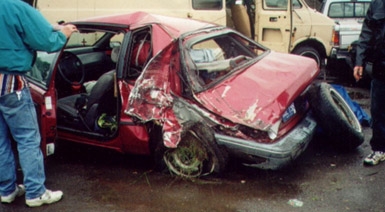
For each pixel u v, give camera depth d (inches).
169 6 289.3
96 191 149.9
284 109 144.9
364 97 269.6
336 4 366.0
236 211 134.5
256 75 160.1
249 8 318.0
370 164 165.2
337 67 349.7
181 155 154.7
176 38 155.7
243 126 140.8
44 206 139.5
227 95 146.8
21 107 127.8
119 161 175.9
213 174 156.8
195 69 152.5
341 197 142.0
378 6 146.0
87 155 182.7
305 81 165.0
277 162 139.8
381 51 147.9
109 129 169.2
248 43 192.2
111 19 167.8
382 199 140.2
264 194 145.1
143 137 153.4
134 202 141.7
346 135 166.1
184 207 137.8
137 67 159.0
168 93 147.4
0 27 119.1
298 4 330.3
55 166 171.3
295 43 328.5
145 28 160.2
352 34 342.3
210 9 298.2
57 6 274.4
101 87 169.2
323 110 164.7
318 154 177.8
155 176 160.9
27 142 132.0
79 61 188.5
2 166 135.5
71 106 180.4
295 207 136.1
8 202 141.0
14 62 123.0
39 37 121.2
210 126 144.2
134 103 148.5
